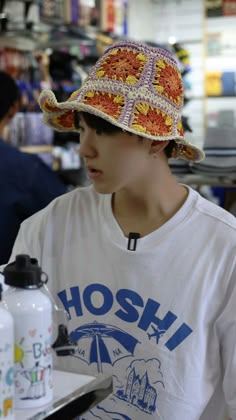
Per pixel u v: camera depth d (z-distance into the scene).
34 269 0.73
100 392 0.81
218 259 1.07
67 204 1.21
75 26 3.32
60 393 0.76
